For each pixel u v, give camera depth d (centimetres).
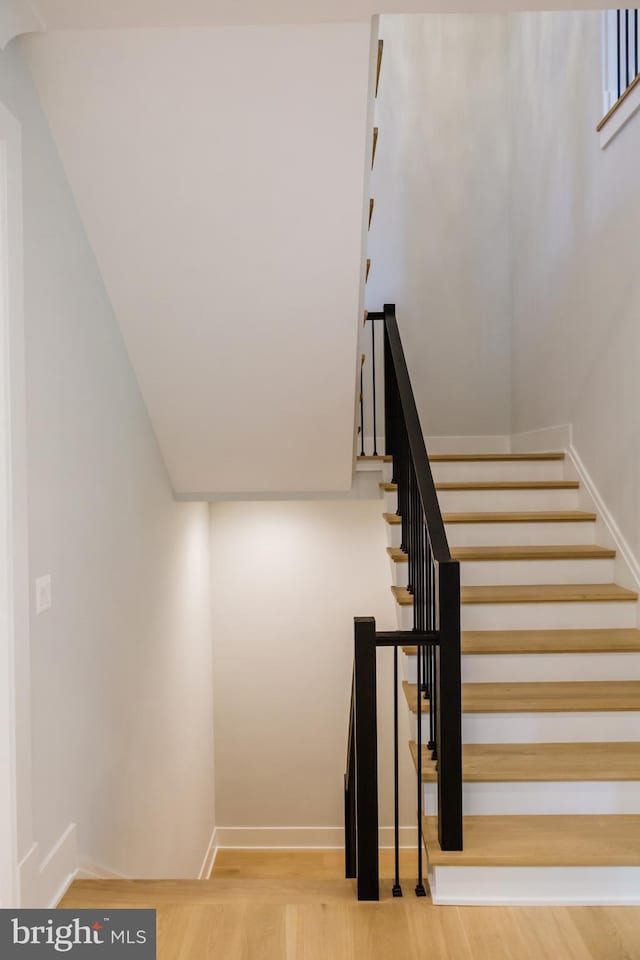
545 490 405
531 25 486
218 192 255
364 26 210
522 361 517
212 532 523
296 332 309
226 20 200
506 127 543
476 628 332
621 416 350
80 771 256
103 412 287
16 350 203
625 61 360
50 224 236
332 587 521
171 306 296
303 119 235
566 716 280
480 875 228
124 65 221
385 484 418
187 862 432
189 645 448
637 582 332
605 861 226
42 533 224
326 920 217
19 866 202
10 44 210
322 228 267
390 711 518
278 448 385
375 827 228
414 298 550
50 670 230
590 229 388
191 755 449
